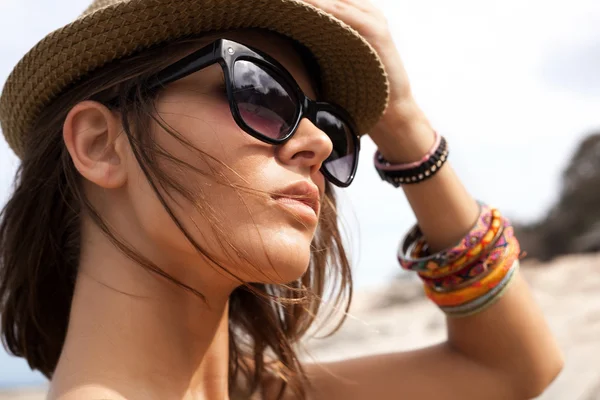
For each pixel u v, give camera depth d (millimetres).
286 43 1268
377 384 1565
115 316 1121
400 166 1531
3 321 1369
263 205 1062
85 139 1122
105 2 1229
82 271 1181
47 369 1435
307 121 1166
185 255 1122
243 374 1562
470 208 1562
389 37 1514
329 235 1420
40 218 1265
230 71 1075
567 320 4910
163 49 1126
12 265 1306
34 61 1155
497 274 1535
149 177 1058
